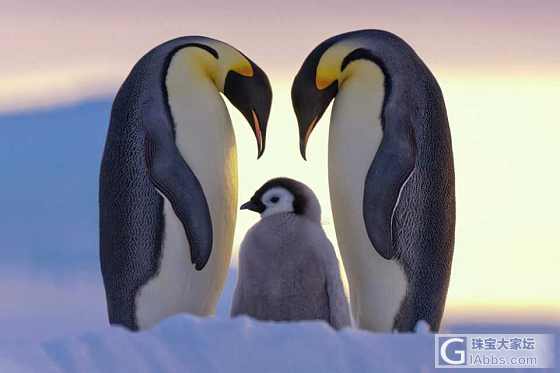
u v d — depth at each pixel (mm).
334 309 14039
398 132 16078
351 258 16375
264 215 14375
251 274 14062
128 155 16375
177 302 16469
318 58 16609
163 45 16719
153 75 16438
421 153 16234
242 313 14156
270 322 12703
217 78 16703
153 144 16234
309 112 16688
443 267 16625
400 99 16188
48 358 11930
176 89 16328
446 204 16562
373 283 16281
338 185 16250
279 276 13969
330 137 16391
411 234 16297
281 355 12164
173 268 16344
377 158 16016
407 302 16422
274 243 14008
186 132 16219
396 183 15992
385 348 12508
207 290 16484
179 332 12383
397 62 16328
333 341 12406
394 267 16250
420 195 16281
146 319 16578
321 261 14008
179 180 16109
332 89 16609
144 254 16406
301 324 12531
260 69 16953
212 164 16250
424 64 16672
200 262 16156
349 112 16188
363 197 16016
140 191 16328
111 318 16906
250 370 12031
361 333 12711
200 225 16109
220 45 16766
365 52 16359
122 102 16594
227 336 12289
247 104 16812
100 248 17031
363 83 16234
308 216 14266
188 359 12094
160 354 12117
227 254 16609
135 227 16391
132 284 16531
